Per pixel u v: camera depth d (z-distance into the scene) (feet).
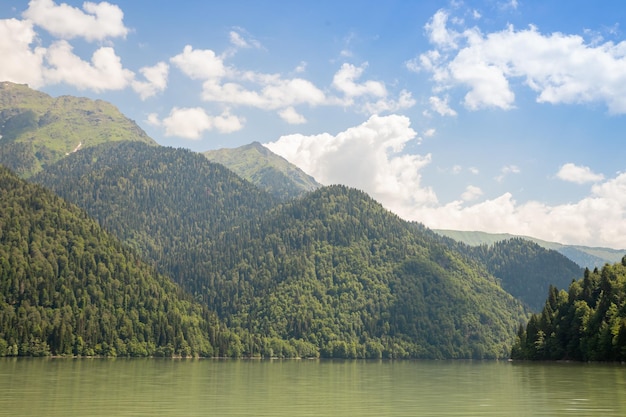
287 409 233.55
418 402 260.83
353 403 256.73
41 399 256.52
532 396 276.41
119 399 260.01
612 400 254.47
